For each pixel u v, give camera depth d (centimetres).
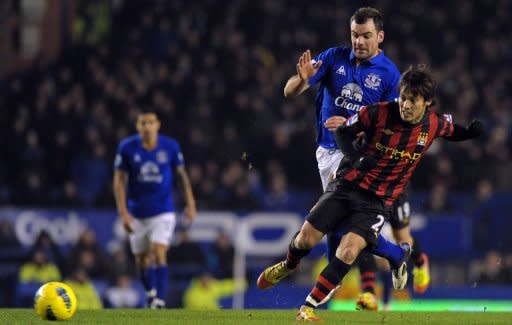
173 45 5228
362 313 2177
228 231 3856
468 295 3719
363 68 2100
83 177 4506
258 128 4681
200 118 4672
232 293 3778
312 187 4531
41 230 3794
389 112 1802
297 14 5503
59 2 6078
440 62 5438
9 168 4550
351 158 1806
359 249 1822
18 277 3741
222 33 5278
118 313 2084
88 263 3709
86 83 5106
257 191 4447
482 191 4159
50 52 5994
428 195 4166
